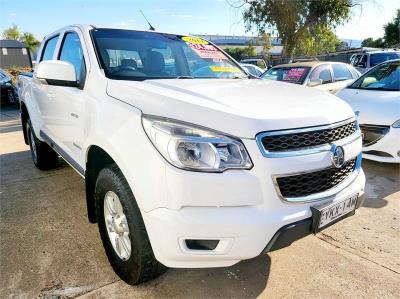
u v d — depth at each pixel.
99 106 2.37
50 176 4.48
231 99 2.13
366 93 5.01
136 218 2.01
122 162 2.00
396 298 2.26
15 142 6.72
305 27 22.62
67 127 3.01
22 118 5.01
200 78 2.99
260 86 2.68
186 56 3.32
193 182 1.78
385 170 4.67
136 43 3.10
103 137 2.19
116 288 2.29
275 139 1.88
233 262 1.91
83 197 3.79
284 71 8.09
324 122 2.07
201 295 2.25
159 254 1.90
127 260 2.21
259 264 2.60
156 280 2.38
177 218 1.79
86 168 2.56
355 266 2.58
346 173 2.32
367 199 3.78
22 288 2.29
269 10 22.33
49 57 3.96
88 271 2.47
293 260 2.66
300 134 1.96
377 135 4.37
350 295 2.28
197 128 1.83
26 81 4.61
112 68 2.71
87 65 2.76
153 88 2.25
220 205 1.81
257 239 1.83
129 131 2.00
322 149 2.03
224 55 3.69
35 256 2.66
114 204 2.30
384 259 2.68
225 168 1.80
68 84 2.77
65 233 3.01
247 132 1.83
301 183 1.98
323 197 2.07
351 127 2.36
